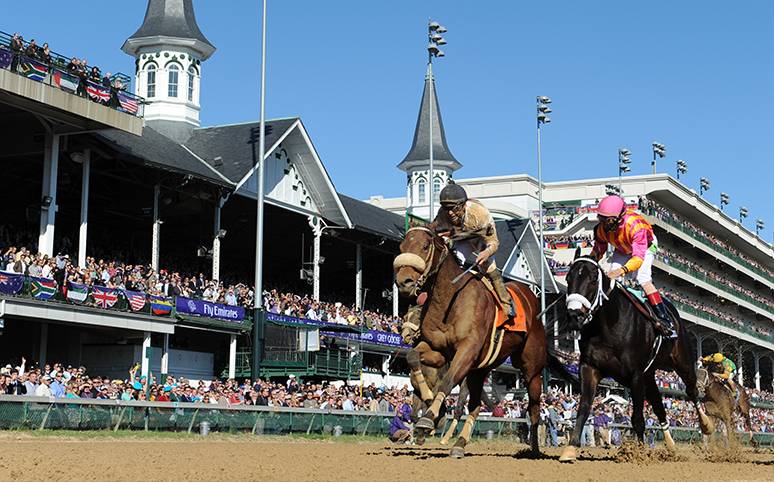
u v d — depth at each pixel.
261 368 31.77
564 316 11.86
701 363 19.00
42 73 22.80
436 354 9.80
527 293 11.22
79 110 23.70
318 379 33.19
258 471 8.05
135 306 25.70
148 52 37.38
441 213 10.02
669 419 31.58
